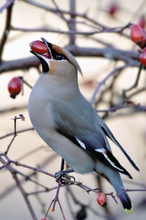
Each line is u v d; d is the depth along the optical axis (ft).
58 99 29.66
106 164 29.58
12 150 40.40
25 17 49.39
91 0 51.37
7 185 36.29
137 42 30.96
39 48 29.30
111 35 47.62
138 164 39.70
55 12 36.01
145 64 31.07
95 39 38.83
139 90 37.73
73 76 29.86
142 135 40.42
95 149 29.66
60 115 29.55
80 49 37.63
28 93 47.32
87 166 30.14
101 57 38.06
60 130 29.63
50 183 42.24
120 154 45.19
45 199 42.39
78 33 32.89
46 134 29.89
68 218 41.70
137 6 48.34
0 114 39.75
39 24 48.73
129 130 43.96
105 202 26.45
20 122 42.06
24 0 35.19
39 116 29.60
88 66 48.65
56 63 29.50
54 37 47.21
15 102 47.14
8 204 43.21
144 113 39.24
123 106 31.86
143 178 39.32
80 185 27.25
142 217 37.81
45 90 29.68
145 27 36.37
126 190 27.17
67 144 29.84
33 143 40.70
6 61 36.01
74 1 37.70
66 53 29.53
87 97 41.32
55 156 36.63
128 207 28.27
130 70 46.11
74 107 29.86
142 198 38.58
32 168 26.86
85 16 36.19
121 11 40.63
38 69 36.55
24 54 48.37
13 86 31.99
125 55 38.04
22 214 43.01
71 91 29.89
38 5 35.55
